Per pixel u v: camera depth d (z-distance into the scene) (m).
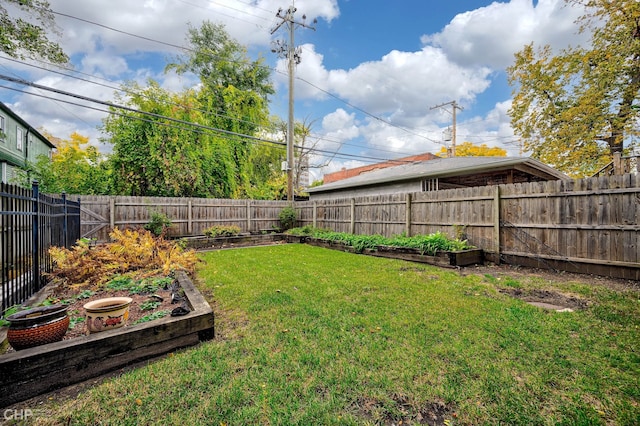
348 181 13.84
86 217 9.18
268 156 20.86
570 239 5.18
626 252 4.56
